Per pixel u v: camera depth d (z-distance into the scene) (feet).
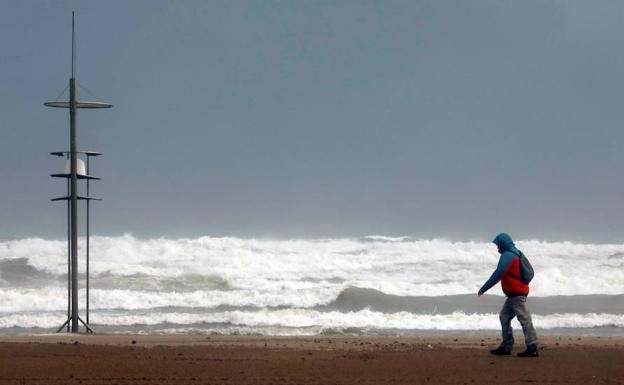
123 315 125.29
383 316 124.47
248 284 159.02
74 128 103.55
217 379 54.29
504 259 68.59
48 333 105.40
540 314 128.98
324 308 137.90
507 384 52.95
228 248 230.27
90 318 120.88
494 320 121.19
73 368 59.36
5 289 146.51
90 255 211.20
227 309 134.72
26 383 52.39
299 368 59.93
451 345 83.41
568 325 118.42
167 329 110.22
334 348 78.13
